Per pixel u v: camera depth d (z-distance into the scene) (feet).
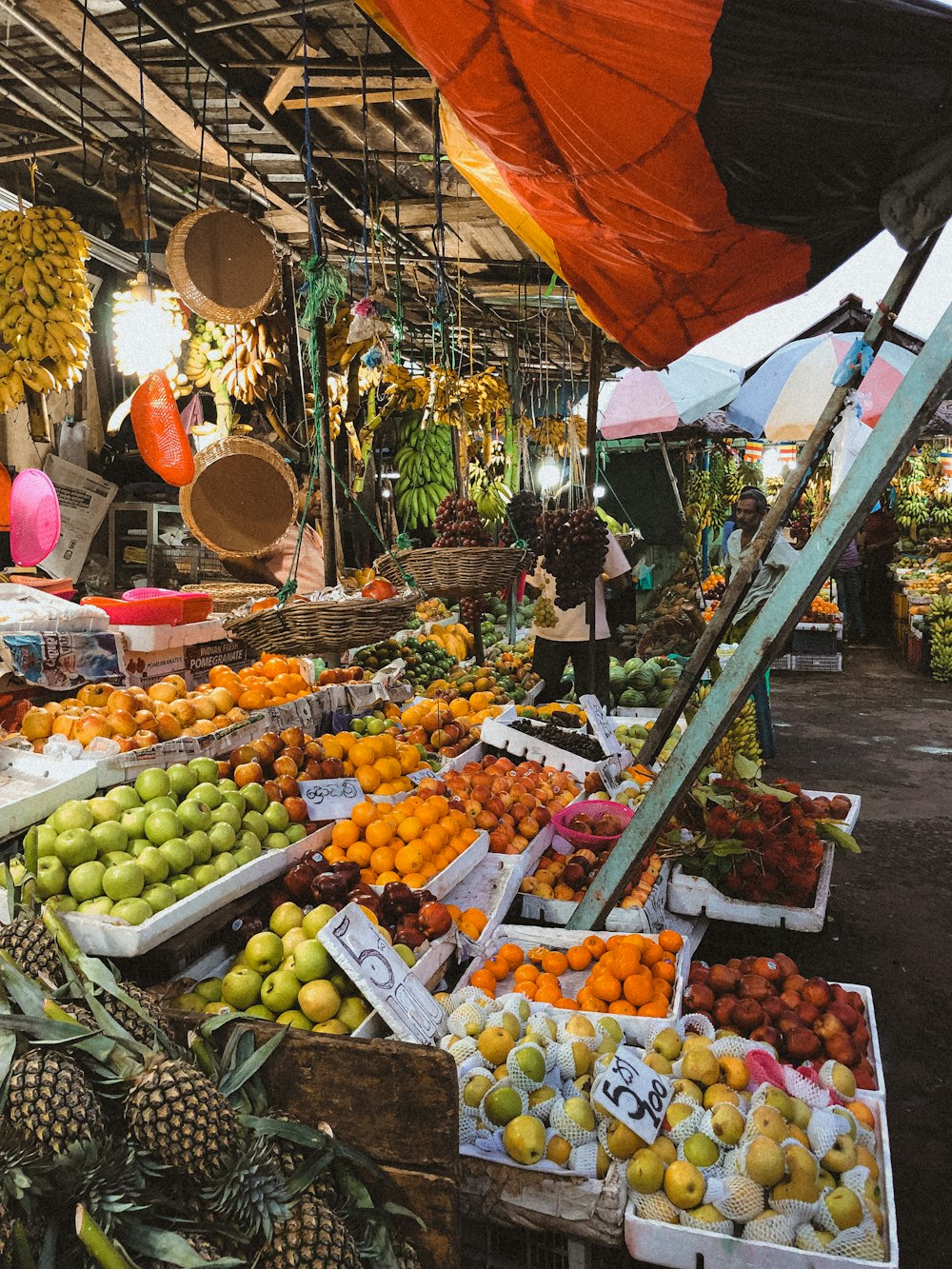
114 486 20.68
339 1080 5.65
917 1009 12.45
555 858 12.28
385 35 11.94
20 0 10.73
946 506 54.03
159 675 11.84
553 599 21.35
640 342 11.96
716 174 8.23
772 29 6.83
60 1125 4.71
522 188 9.16
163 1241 4.70
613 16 6.87
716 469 46.37
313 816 9.87
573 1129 6.81
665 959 9.29
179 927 7.31
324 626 10.13
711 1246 6.20
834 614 41.63
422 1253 5.58
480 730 14.82
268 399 16.55
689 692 13.51
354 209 17.49
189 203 18.19
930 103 7.29
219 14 11.64
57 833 7.31
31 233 13.15
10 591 10.82
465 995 8.24
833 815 14.03
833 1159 6.64
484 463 26.94
